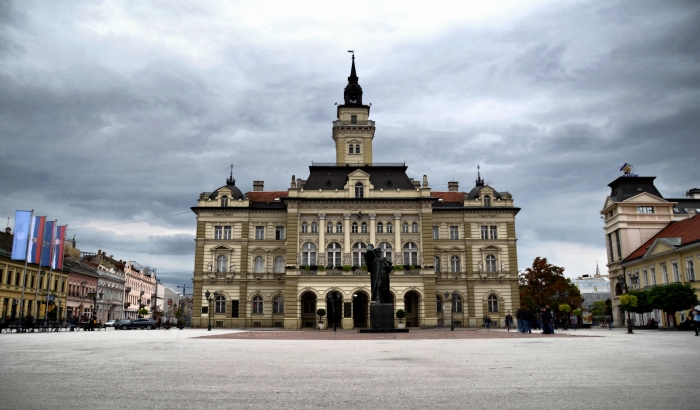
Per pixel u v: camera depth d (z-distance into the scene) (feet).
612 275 299.38
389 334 156.97
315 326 269.44
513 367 54.75
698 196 313.94
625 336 136.56
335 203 272.51
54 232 252.42
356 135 314.55
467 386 41.52
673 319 226.79
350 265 262.88
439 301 287.28
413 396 37.14
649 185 293.02
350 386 41.78
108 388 40.37
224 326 280.51
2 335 150.30
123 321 268.82
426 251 266.36
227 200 291.99
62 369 52.95
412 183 294.05
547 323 155.84
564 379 45.14
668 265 237.86
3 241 304.09
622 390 39.14
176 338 132.16
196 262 285.84
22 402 34.50
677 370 51.16
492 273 289.33
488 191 298.35
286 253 265.95
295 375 48.67
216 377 47.11
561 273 334.44
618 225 287.69
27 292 314.35
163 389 40.09
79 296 395.34
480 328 262.06
